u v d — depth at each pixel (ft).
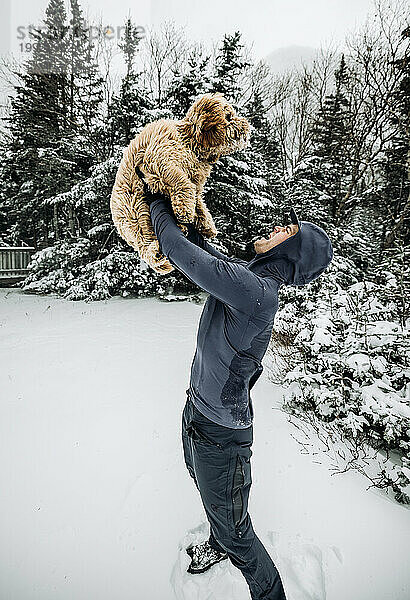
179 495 8.37
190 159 4.21
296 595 5.95
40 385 15.21
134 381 15.74
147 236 4.18
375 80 47.62
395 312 15.56
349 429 10.36
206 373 4.84
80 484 8.85
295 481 8.87
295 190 41.57
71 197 39.88
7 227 63.16
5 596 6.13
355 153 47.98
